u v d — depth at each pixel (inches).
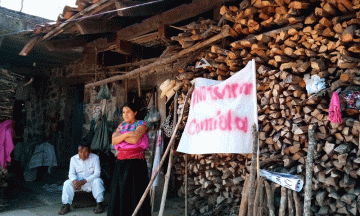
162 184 205.3
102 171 252.5
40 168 306.5
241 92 105.5
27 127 363.3
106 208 203.0
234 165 157.5
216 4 177.8
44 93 357.1
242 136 103.5
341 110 117.1
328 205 122.6
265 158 141.9
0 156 195.9
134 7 179.0
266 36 143.6
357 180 117.1
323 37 129.3
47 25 207.9
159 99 241.9
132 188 130.6
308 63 131.3
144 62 249.0
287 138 135.6
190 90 123.4
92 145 251.0
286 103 138.1
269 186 117.1
